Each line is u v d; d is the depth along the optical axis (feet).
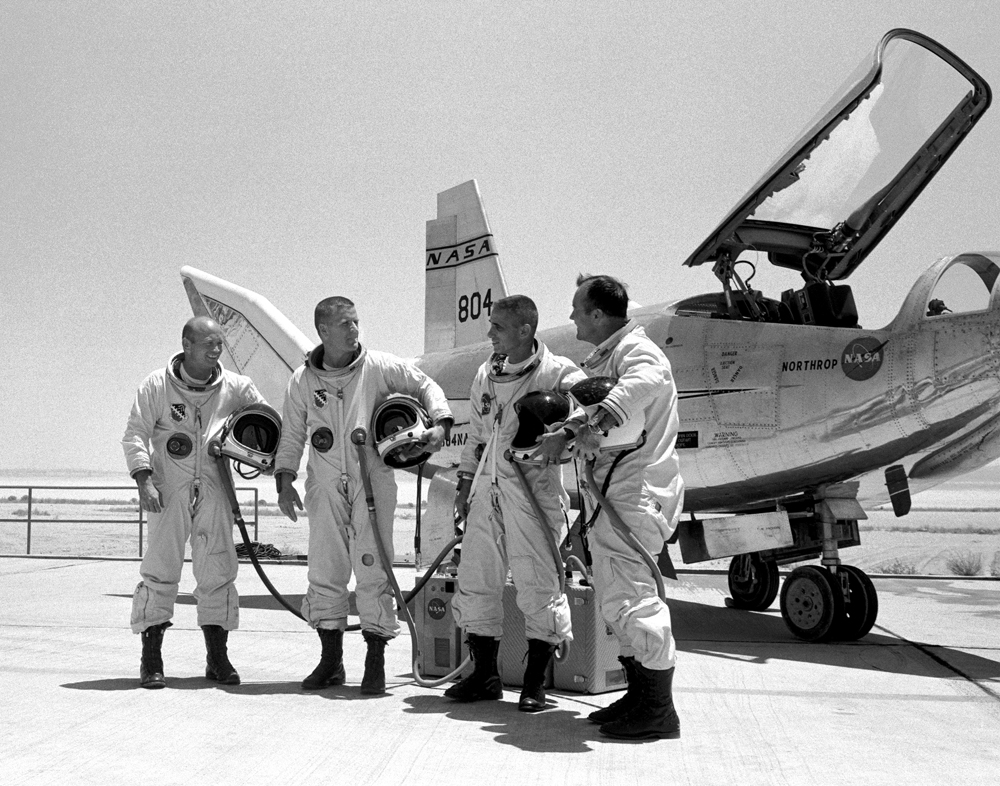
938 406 19.60
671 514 12.37
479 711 13.47
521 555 13.69
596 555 12.26
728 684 16.16
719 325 22.91
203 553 14.94
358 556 14.56
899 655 19.62
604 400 11.67
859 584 21.43
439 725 12.48
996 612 27.14
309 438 14.71
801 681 16.49
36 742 11.04
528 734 12.08
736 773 10.36
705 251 22.52
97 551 61.16
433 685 14.85
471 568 14.32
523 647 15.52
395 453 14.24
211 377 15.15
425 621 16.57
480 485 14.17
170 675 15.89
